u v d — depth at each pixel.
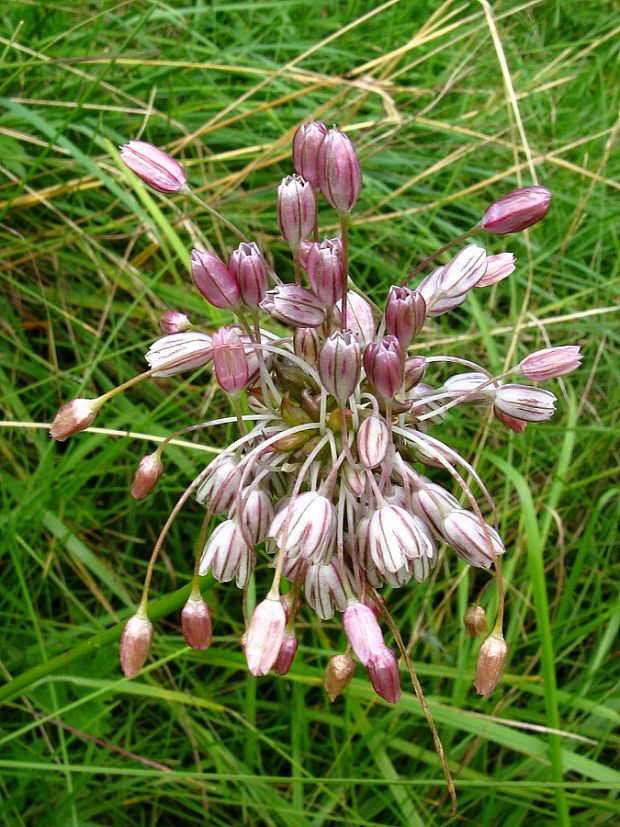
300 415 0.08
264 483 0.09
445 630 0.14
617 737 0.13
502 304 0.17
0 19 0.16
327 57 0.18
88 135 0.15
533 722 0.13
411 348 0.16
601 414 0.16
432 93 0.18
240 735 0.13
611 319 0.17
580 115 0.19
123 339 0.15
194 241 0.15
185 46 0.17
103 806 0.13
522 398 0.09
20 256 0.15
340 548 0.08
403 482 0.08
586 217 0.18
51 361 0.15
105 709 0.12
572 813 0.14
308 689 0.14
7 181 0.16
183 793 0.12
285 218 0.08
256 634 0.07
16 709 0.13
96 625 0.14
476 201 0.17
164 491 0.14
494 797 0.12
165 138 0.17
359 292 0.09
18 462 0.15
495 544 0.08
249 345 0.08
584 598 0.15
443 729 0.14
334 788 0.13
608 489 0.15
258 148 0.16
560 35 0.21
